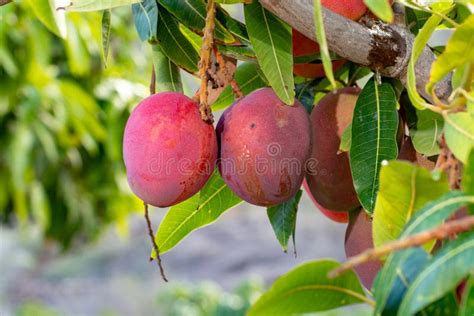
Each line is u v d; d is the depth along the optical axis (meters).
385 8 1.00
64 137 3.50
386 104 1.21
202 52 1.17
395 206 1.02
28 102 3.17
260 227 10.43
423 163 1.24
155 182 1.16
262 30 1.18
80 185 3.77
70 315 9.34
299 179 1.20
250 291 4.53
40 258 10.05
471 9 1.19
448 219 1.10
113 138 3.12
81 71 2.89
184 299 4.71
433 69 1.04
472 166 0.96
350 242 1.30
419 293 0.93
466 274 0.92
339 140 1.28
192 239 10.35
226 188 1.31
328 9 1.13
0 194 3.65
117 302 9.74
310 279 1.06
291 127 1.19
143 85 3.13
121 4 1.17
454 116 1.04
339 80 1.34
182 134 1.16
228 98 1.35
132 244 10.74
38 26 3.00
